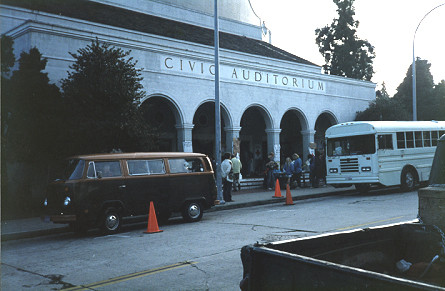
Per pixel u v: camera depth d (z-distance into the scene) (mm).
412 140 17344
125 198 10539
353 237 2998
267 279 2291
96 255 7762
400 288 1664
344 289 1870
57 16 16844
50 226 11453
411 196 14953
